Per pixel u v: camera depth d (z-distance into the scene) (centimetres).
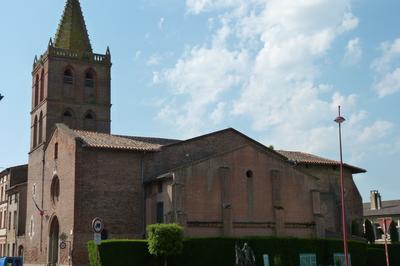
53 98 6162
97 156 4775
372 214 9350
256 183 4844
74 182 4653
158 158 5056
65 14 6675
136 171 4916
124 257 3756
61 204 4984
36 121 6488
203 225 4484
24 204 7138
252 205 4769
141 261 3809
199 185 4544
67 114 6241
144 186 4909
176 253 3744
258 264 4122
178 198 4403
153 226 3753
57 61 6284
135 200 4850
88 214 4631
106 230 4669
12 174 7856
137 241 3831
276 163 4994
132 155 4934
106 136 5303
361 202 6184
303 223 4984
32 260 5847
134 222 4803
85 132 5269
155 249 3706
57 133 5372
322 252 4412
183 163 5181
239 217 4675
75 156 4706
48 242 5338
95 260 3759
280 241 4259
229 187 4672
